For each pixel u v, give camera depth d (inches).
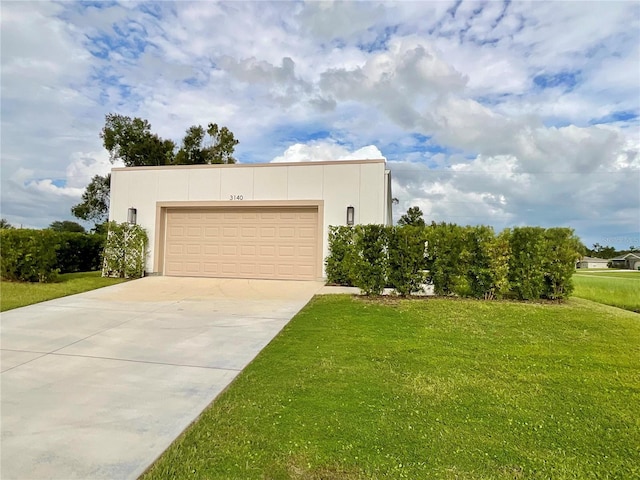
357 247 333.1
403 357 177.6
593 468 93.3
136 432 111.2
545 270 319.3
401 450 100.3
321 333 217.9
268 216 456.1
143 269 473.1
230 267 462.9
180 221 478.9
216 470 91.7
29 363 172.1
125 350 191.0
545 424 115.2
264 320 252.5
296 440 105.0
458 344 198.4
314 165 444.5
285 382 147.3
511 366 166.9
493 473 90.8
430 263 329.1
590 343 201.5
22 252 406.9
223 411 123.3
